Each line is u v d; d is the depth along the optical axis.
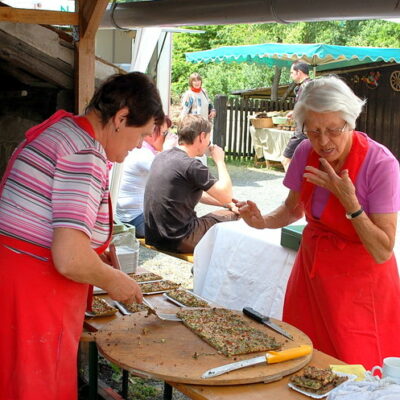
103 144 1.96
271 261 3.52
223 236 3.91
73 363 1.99
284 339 2.11
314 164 2.56
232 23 4.11
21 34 3.60
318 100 2.24
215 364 1.86
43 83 3.98
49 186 1.85
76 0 3.68
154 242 4.82
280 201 9.48
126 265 3.24
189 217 4.74
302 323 2.63
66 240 1.78
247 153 14.25
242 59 13.20
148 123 1.95
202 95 11.49
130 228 3.62
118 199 5.26
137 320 2.27
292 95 15.39
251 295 3.64
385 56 10.84
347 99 2.25
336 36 20.19
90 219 1.83
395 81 12.66
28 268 1.87
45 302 1.88
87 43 3.68
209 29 22.97
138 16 4.75
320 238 2.54
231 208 4.87
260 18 3.85
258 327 2.22
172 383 1.80
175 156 4.65
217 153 4.83
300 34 20.61
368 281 2.44
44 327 1.89
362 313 2.45
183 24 4.43
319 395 1.73
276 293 3.47
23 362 1.88
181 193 4.62
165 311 2.38
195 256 4.16
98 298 2.65
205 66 22.95
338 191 2.27
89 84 3.73
